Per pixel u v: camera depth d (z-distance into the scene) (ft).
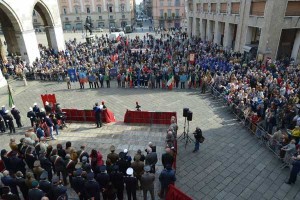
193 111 55.52
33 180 25.35
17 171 28.89
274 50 78.18
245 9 87.04
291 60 75.66
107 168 27.94
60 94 69.51
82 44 131.03
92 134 45.21
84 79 73.51
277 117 45.19
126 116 49.39
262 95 49.39
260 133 42.32
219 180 33.32
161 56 90.63
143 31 220.02
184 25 197.26
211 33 127.75
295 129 38.27
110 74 81.35
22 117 55.31
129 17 249.14
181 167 36.04
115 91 70.74
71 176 29.86
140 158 29.17
